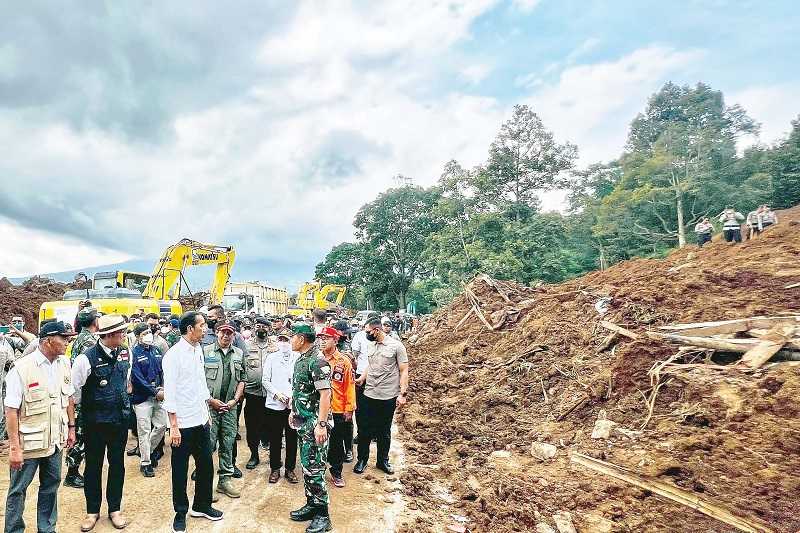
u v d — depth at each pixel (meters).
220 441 5.40
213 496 5.27
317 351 4.71
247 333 7.71
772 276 9.14
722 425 5.46
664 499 4.71
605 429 6.25
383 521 4.76
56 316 11.55
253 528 4.52
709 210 40.59
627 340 8.18
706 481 4.80
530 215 37.75
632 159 47.16
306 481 4.54
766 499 4.38
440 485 5.85
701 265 12.39
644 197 40.69
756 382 5.82
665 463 5.17
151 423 5.96
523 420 7.55
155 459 6.09
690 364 6.66
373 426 6.20
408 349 15.52
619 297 9.97
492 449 6.77
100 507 4.56
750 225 16.52
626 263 16.59
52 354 4.02
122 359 4.58
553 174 38.16
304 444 4.57
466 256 33.88
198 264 17.84
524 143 38.31
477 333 13.11
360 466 6.18
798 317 6.72
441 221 54.25
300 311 28.88
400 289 56.62
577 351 8.91
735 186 41.91
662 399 6.43
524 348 10.41
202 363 4.75
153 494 5.25
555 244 36.38
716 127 50.00
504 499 5.16
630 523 4.43
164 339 6.89
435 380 10.70
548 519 4.69
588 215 50.41
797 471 4.55
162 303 13.97
